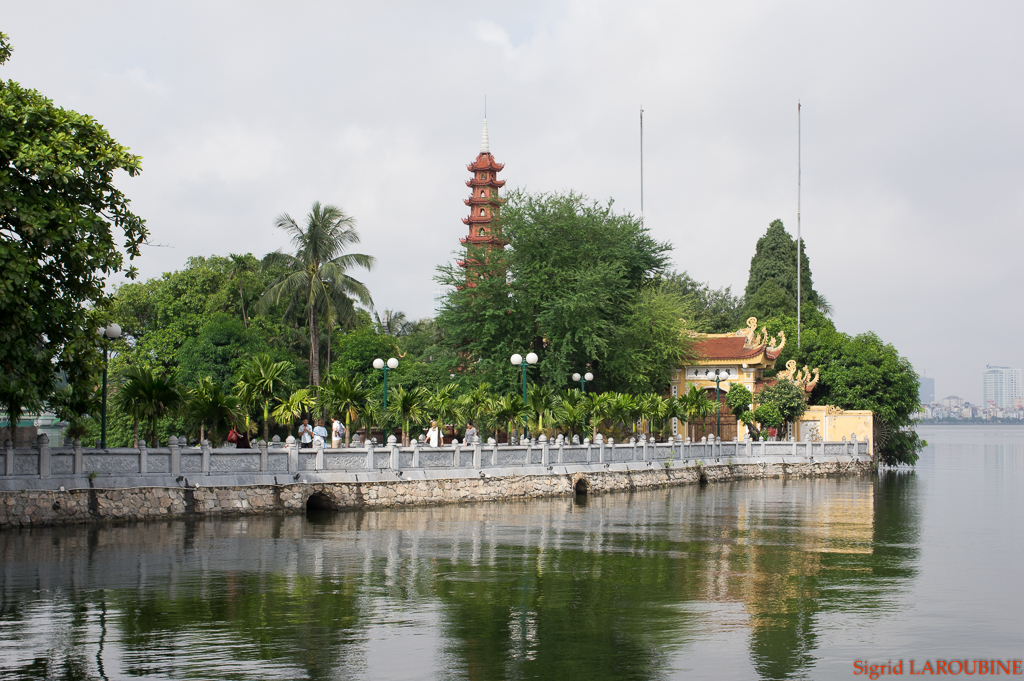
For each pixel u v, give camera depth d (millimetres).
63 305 24172
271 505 30234
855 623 16047
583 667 13258
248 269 69062
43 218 22391
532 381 55250
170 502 28000
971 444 171750
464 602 17281
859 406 74250
